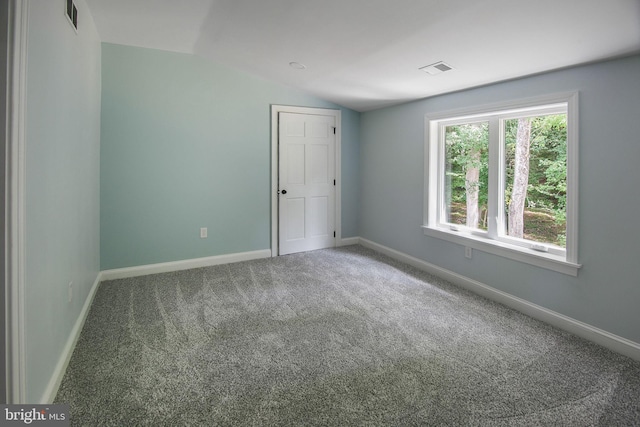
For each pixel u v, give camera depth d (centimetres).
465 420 158
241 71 399
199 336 235
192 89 375
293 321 259
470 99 312
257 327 249
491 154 305
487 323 255
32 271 143
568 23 181
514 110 276
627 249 209
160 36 320
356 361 206
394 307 284
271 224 434
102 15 275
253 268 387
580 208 232
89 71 273
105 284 333
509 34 204
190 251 388
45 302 161
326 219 473
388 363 204
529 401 171
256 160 418
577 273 235
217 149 393
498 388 181
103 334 236
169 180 371
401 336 236
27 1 131
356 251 459
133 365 200
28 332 139
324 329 246
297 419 159
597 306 225
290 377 191
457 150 348
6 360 125
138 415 160
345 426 154
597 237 224
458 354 214
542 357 210
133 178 354
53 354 174
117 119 342
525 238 285
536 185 275
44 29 158
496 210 303
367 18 224
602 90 217
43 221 158
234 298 302
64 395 173
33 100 144
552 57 221
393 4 202
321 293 314
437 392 178
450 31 216
